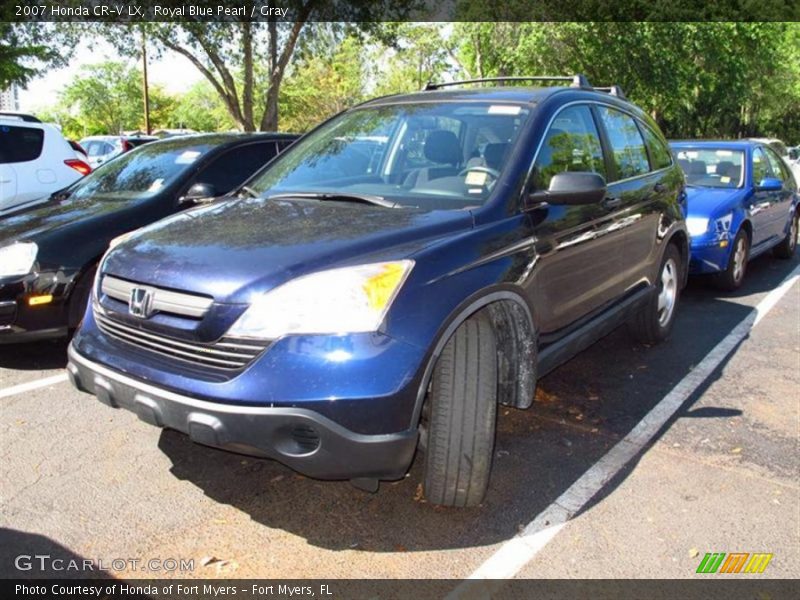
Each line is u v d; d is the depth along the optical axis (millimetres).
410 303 2846
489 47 26578
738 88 27203
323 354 2684
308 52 20969
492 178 3658
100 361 3105
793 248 10578
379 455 2719
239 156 6418
